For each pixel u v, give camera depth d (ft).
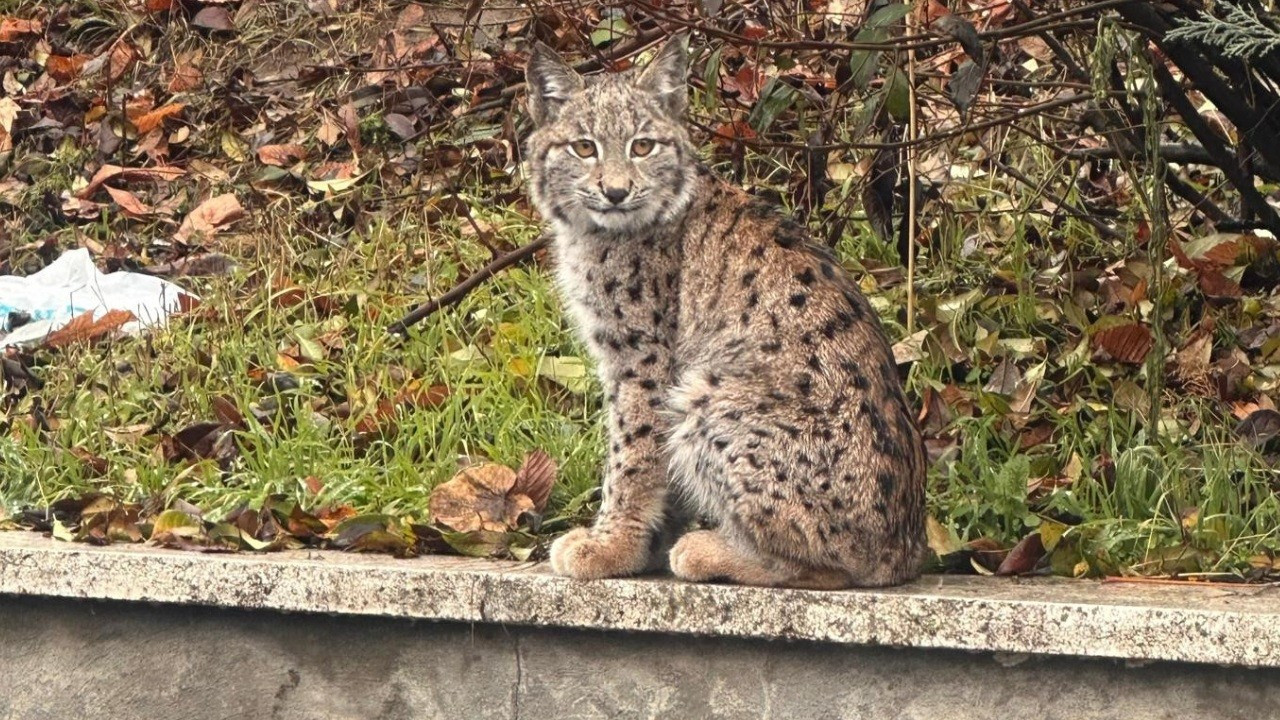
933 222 20.79
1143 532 15.19
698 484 14.06
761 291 14.26
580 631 13.74
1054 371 18.17
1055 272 19.86
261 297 20.85
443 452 17.38
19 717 14.84
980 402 17.28
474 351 19.13
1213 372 17.69
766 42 16.26
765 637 13.25
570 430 17.56
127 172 24.43
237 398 18.62
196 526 15.69
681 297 14.65
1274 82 17.58
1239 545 14.97
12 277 22.15
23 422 18.58
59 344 20.39
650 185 14.60
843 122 20.77
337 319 20.34
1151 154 16.35
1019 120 19.04
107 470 17.67
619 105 14.78
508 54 22.90
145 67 26.71
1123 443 16.89
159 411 18.80
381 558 14.97
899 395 14.21
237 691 14.44
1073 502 15.61
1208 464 15.89
